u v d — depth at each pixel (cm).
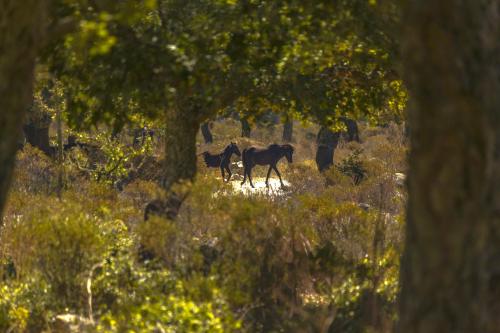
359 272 3052
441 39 1284
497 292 1312
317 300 3075
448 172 1291
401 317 1398
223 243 3084
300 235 3238
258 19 2694
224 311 2545
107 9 2078
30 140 9162
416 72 1316
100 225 3538
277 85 3266
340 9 2594
